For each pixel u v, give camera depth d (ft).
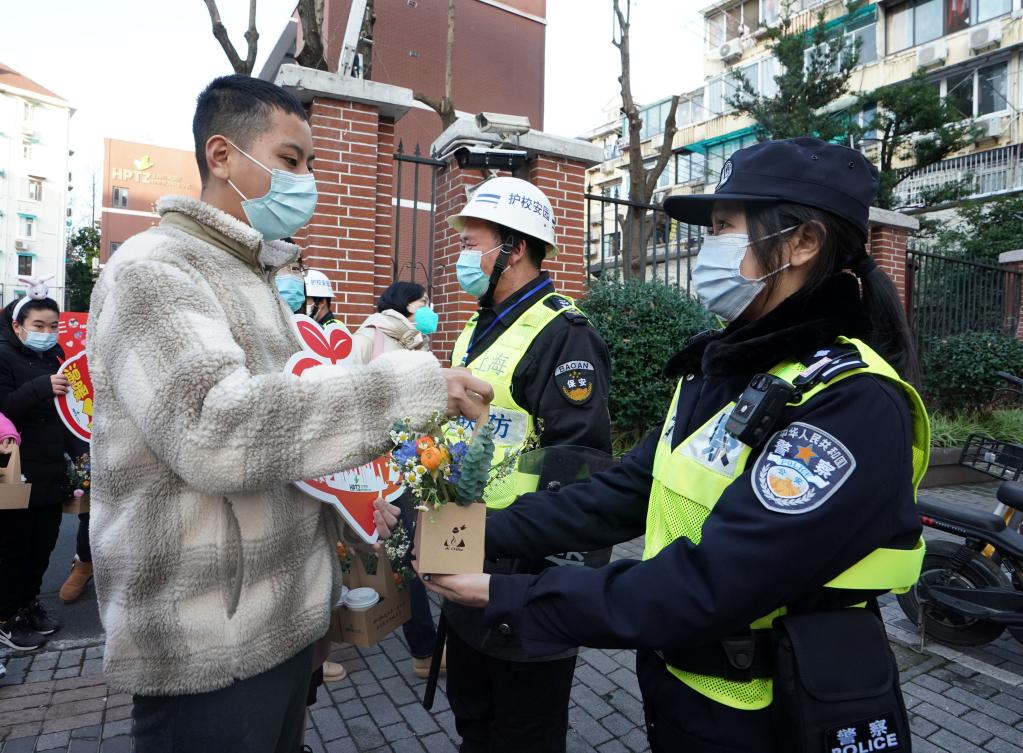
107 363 3.35
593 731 8.86
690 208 4.16
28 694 9.61
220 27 21.95
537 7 48.75
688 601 3.05
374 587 5.28
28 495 9.85
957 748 8.59
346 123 16.42
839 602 3.27
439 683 9.98
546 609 3.32
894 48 66.49
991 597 10.48
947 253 48.32
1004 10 59.00
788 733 3.05
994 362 25.89
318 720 9.04
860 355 3.26
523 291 6.64
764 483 3.05
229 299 3.80
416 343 9.32
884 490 3.04
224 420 3.02
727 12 84.23
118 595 3.50
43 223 165.68
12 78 159.74
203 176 4.36
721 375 3.53
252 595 3.62
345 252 16.42
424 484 3.46
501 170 16.16
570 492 4.57
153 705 3.60
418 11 42.55
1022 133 57.47
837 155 3.45
